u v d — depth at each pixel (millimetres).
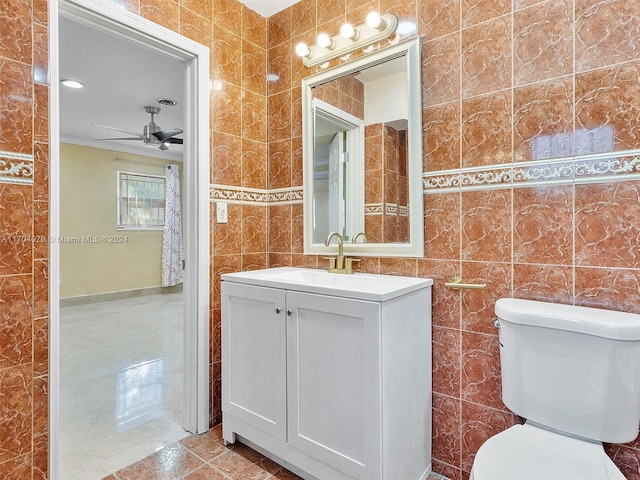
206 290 1950
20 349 1249
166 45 1790
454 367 1577
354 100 1886
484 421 1508
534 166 1387
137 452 1761
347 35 1811
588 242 1289
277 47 2236
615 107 1237
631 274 1217
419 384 1525
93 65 2945
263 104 2266
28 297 1270
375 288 1372
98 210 5559
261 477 1589
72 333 3818
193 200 1935
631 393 1089
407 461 1440
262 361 1647
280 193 2232
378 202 1799
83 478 1563
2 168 1212
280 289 1559
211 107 1970
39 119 1372
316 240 2061
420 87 1646
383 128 1776
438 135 1610
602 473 971
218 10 2008
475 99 1514
